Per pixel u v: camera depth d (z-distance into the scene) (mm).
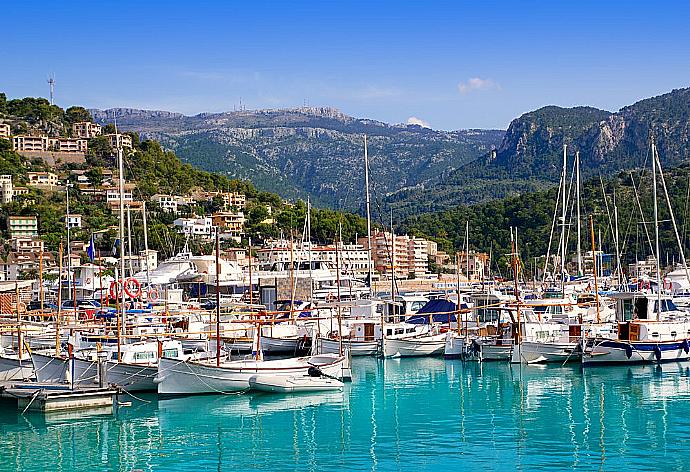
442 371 83000
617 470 48656
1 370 68938
